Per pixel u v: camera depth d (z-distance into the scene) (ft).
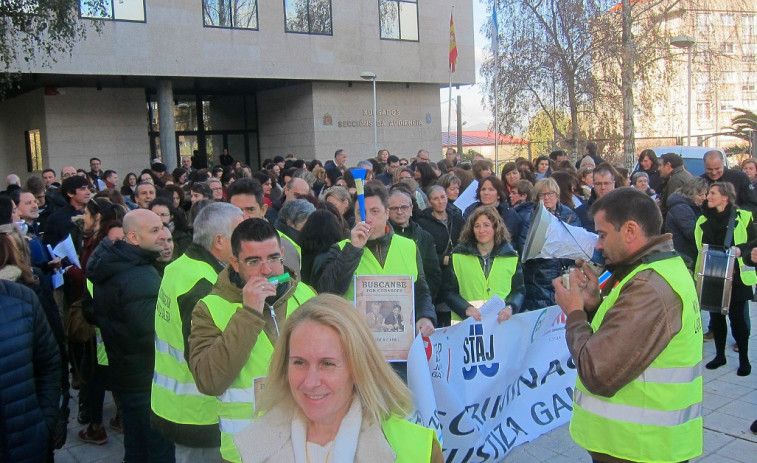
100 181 44.88
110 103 67.00
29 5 32.78
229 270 9.50
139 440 12.73
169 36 62.28
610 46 68.23
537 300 17.98
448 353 13.50
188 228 19.63
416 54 78.74
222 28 65.31
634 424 8.11
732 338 23.18
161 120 65.26
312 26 71.36
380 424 5.80
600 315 8.50
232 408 8.92
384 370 5.94
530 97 74.69
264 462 5.92
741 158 93.09
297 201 17.43
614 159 75.00
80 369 16.66
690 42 57.77
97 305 12.72
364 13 74.64
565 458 14.57
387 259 13.57
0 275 11.66
